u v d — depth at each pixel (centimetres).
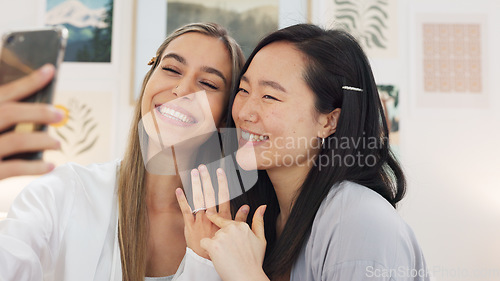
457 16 220
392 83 216
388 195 89
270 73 84
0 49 40
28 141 37
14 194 185
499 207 211
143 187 89
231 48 98
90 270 79
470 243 210
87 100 214
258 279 73
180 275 82
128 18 221
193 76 92
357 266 69
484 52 219
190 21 217
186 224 85
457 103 217
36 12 221
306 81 84
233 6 216
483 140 216
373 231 70
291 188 90
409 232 77
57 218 80
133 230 85
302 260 82
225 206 87
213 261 75
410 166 212
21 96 37
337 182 84
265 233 94
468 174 214
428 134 215
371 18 218
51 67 38
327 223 78
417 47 218
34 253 71
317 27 92
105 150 212
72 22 219
